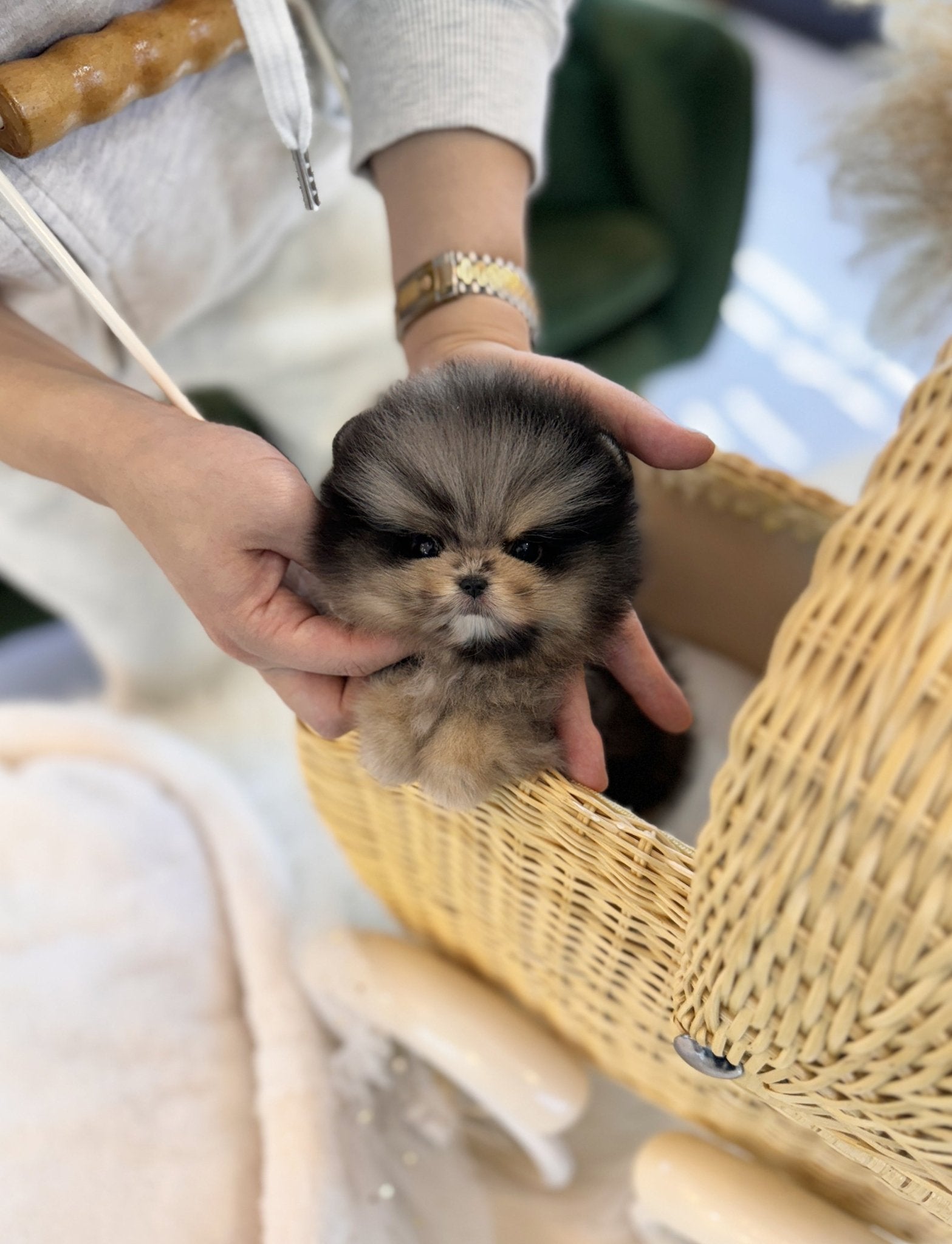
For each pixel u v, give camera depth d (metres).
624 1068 0.43
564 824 0.33
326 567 0.35
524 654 0.36
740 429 0.99
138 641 0.74
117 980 0.55
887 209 0.48
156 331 0.53
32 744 0.65
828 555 0.24
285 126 0.33
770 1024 0.26
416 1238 0.49
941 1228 0.36
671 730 0.43
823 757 0.23
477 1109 0.53
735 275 1.01
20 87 0.34
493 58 0.42
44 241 0.35
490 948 0.44
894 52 0.49
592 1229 0.50
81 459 0.37
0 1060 0.52
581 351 0.87
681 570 0.54
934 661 0.21
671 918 0.32
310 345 0.68
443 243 0.42
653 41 0.79
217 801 0.62
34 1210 0.47
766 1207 0.38
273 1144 0.47
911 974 0.23
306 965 0.51
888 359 0.71
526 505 0.34
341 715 0.37
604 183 0.88
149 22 0.37
